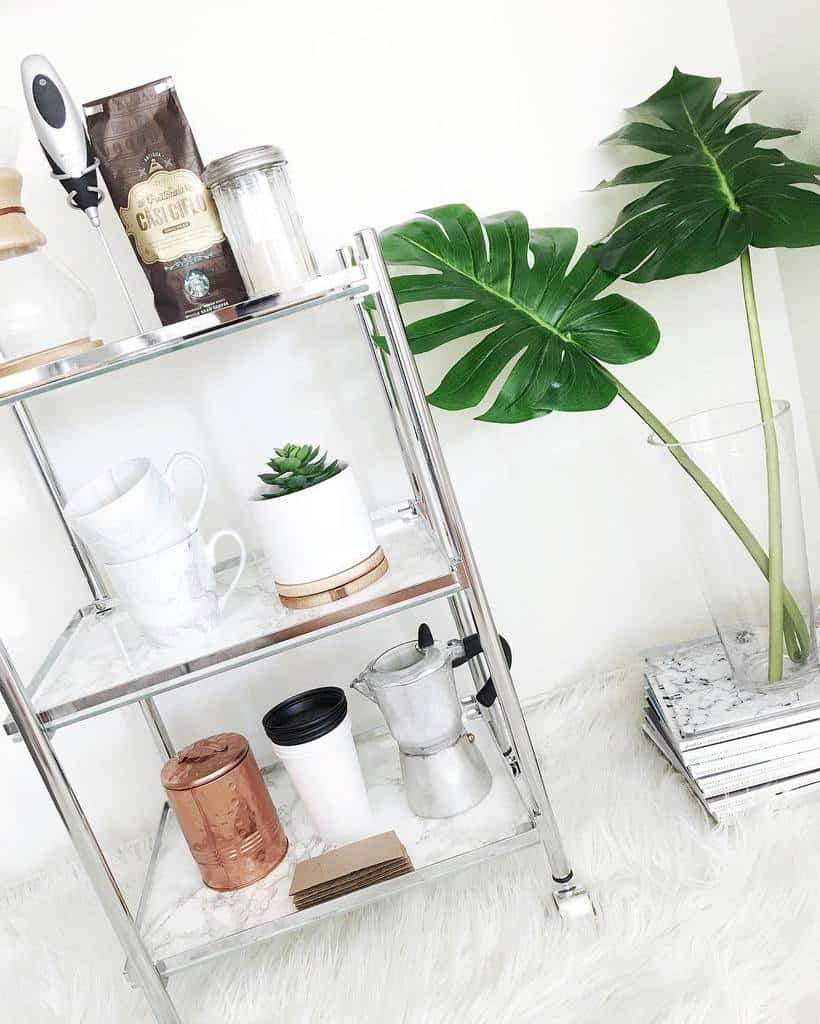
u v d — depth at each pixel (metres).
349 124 1.22
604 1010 0.87
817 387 1.30
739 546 1.08
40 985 1.12
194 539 0.98
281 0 1.18
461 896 1.07
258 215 0.93
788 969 0.85
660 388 1.35
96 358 0.88
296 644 0.94
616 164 1.27
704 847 1.02
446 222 1.07
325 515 0.96
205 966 1.08
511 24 1.22
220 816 1.05
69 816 0.92
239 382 1.27
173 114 0.94
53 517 1.28
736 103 1.11
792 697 1.08
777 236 0.97
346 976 1.01
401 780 1.19
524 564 1.38
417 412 0.92
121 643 1.06
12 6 1.15
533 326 1.06
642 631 1.43
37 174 1.18
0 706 1.33
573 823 1.12
